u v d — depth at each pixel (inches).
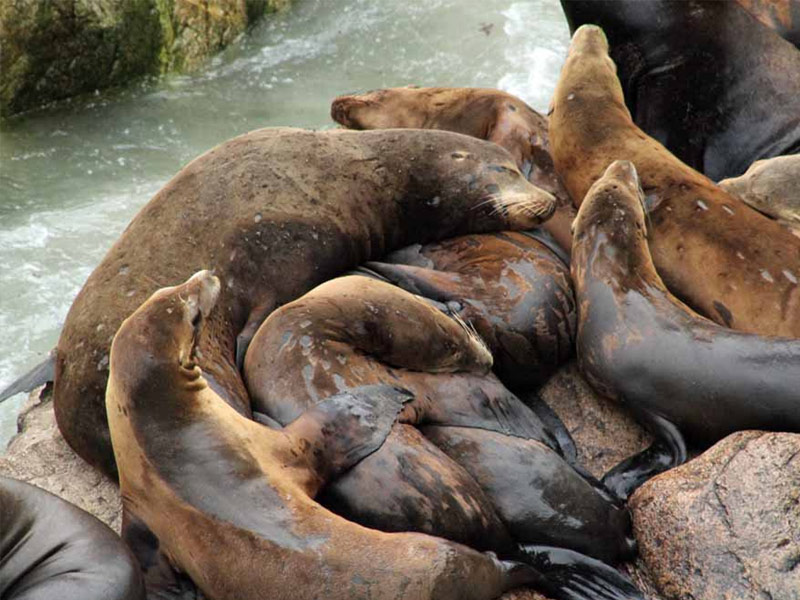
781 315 946.1
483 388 898.1
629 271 944.3
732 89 1204.5
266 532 720.3
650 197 1029.8
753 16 1213.1
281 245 971.9
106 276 945.5
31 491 770.2
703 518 802.8
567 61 1181.7
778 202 1042.7
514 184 1072.8
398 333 873.5
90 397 885.8
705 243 984.3
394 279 984.9
